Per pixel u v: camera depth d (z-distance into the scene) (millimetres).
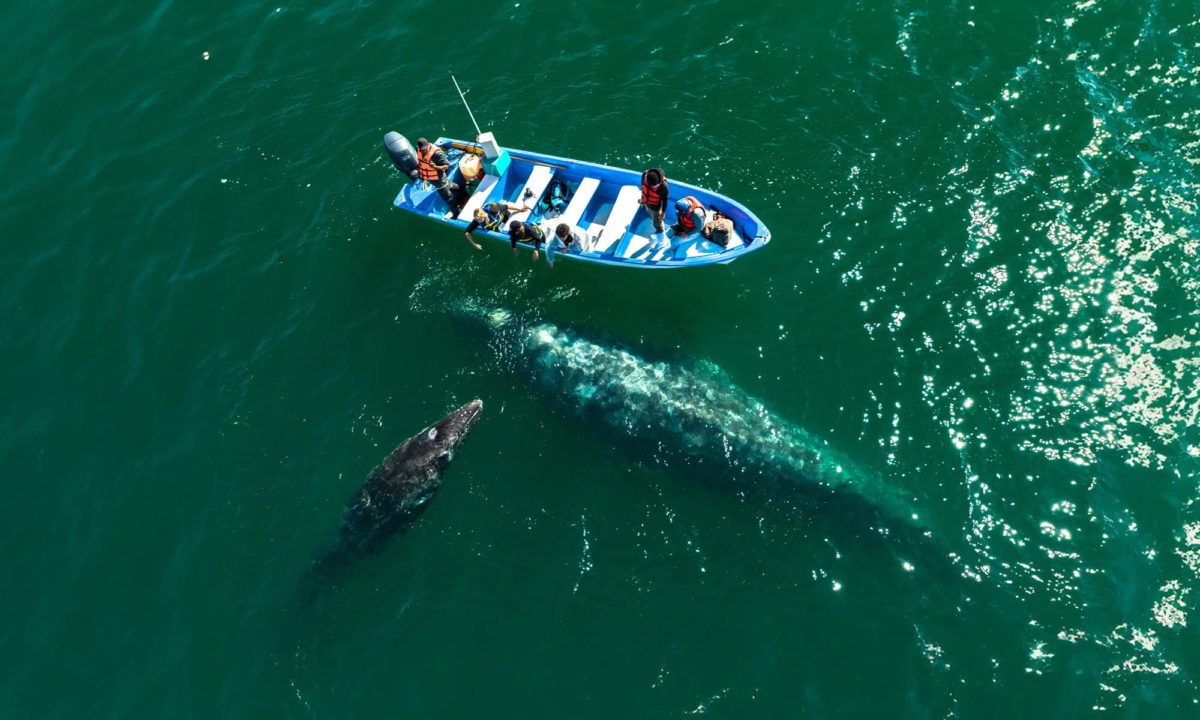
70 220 22750
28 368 20188
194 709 15289
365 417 18422
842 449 16781
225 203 22531
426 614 15711
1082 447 16250
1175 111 20516
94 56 26203
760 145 21484
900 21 23125
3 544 17672
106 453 18688
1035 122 20922
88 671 15945
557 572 15922
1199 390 16484
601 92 23156
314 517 17234
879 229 19734
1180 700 13633
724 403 17188
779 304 18984
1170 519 15266
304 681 15289
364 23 25703
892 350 17969
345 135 23375
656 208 19031
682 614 15273
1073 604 14672
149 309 20797
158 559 17125
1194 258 18141
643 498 16562
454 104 23484
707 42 23672
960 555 15336
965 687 14125
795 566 15516
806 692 14336
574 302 19734
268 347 19828
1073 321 17781
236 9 26688
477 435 17766
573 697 14680
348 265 21000
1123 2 22281
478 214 19719
